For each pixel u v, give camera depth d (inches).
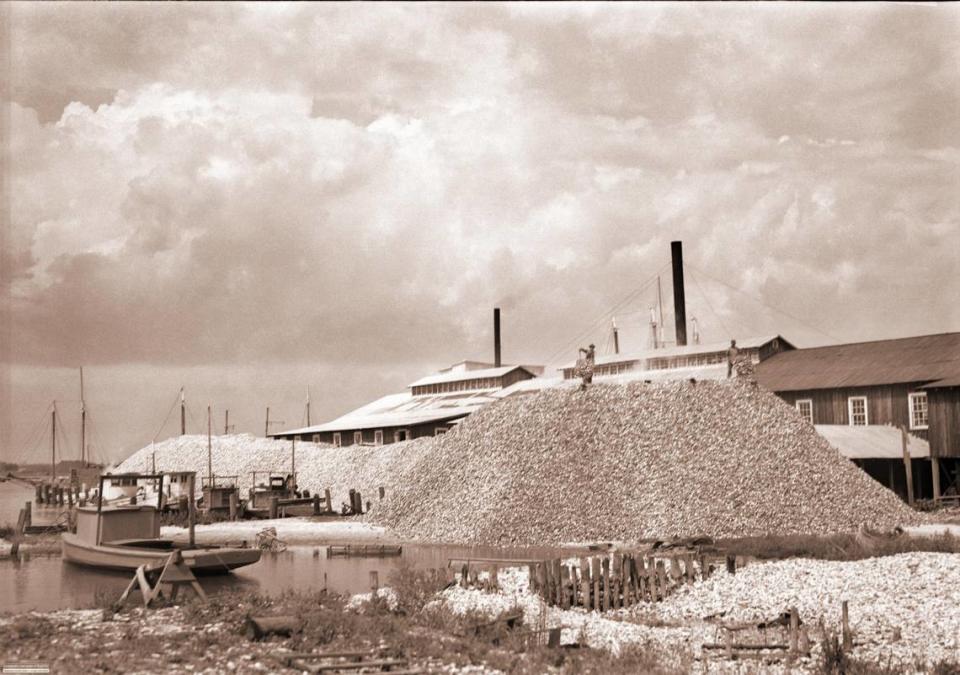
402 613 707.4
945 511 1499.8
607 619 737.6
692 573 873.5
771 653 607.8
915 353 1936.5
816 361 2091.5
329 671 517.0
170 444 2455.7
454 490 1459.2
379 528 1504.7
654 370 2397.9
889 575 813.9
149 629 643.5
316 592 818.2
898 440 1754.4
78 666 523.8
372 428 2436.0
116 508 1164.5
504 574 917.8
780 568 880.3
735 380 1514.5
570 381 2456.9
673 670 555.2
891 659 588.4
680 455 1363.2
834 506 1309.1
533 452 1411.2
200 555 975.6
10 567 1149.7
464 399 2635.3
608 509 1305.4
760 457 1360.7
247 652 565.0
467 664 548.1
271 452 2331.4
